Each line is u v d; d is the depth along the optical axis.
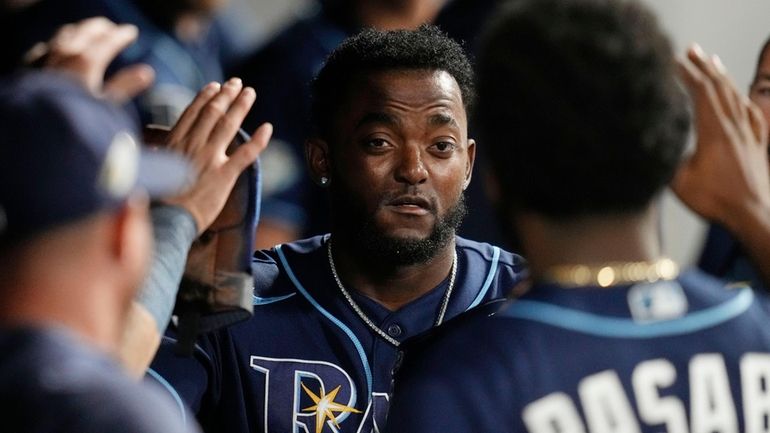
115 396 5.71
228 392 8.88
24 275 5.75
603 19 6.23
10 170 5.67
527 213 6.34
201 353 8.75
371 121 8.86
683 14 17.50
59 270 5.78
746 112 7.08
